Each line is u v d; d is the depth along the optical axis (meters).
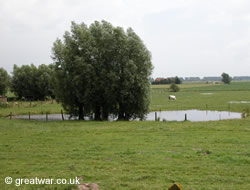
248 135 21.22
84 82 40.69
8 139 21.22
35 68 106.06
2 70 103.44
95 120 41.28
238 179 11.22
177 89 136.38
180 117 47.41
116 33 41.28
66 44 42.69
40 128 28.91
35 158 15.15
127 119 43.28
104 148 17.27
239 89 141.12
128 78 39.72
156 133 22.94
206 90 140.62
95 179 11.48
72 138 21.33
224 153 15.34
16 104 73.12
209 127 25.70
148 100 42.12
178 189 7.78
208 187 10.30
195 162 13.73
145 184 10.67
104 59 41.59
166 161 13.92
